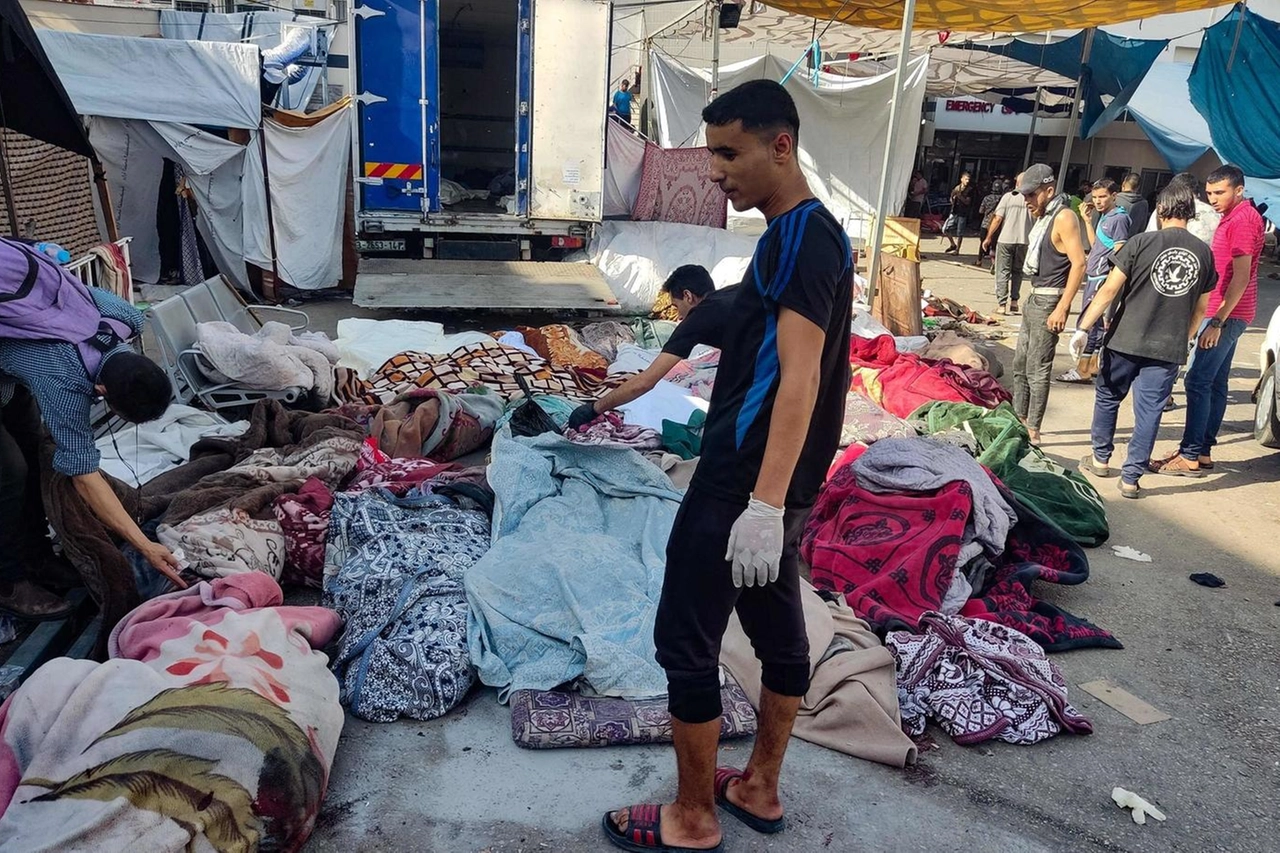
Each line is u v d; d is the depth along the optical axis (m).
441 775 2.81
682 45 18.39
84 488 2.88
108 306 3.12
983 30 10.44
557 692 3.09
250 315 7.44
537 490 4.21
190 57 9.75
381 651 3.13
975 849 2.60
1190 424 5.96
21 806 2.12
